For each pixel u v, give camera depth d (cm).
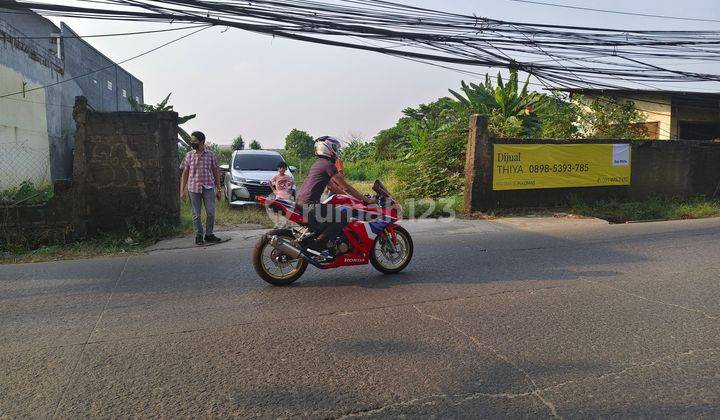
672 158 1438
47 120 1755
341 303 525
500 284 596
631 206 1297
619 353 396
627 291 566
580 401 323
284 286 596
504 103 1620
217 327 457
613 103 1853
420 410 312
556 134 1673
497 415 306
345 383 347
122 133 936
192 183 841
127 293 572
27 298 557
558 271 660
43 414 309
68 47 2045
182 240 894
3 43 1390
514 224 1084
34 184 1386
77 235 892
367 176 2694
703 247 830
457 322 466
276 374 362
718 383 347
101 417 305
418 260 729
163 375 362
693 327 454
